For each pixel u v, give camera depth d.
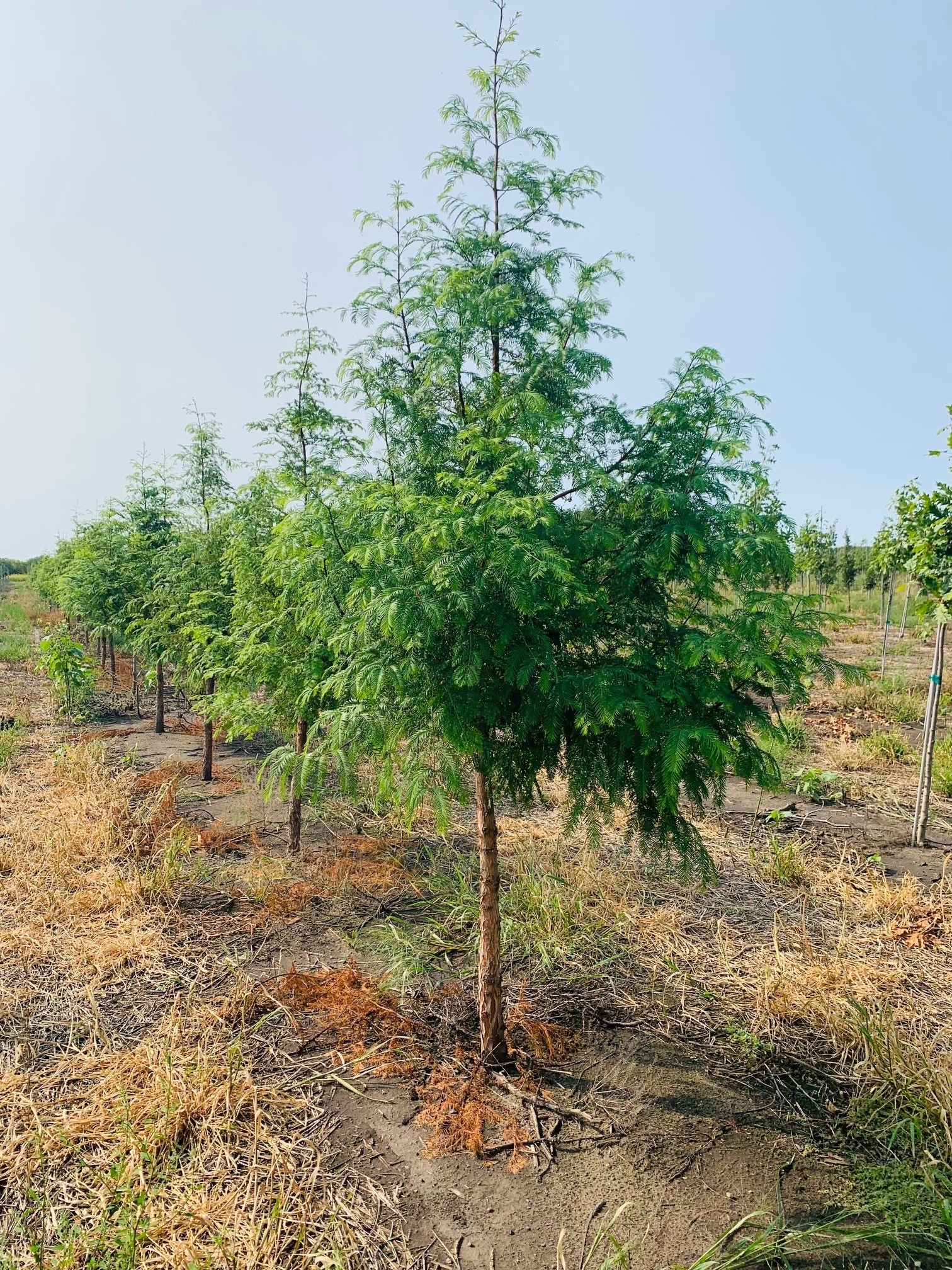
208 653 6.46
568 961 4.61
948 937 4.91
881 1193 2.93
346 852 6.29
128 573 10.45
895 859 6.38
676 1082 3.57
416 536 2.93
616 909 5.11
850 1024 3.84
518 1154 3.11
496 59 3.41
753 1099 3.46
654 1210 2.85
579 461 3.17
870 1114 3.34
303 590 4.03
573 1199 2.90
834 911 5.34
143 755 9.46
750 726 3.17
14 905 5.16
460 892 5.50
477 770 3.33
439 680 3.00
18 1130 3.14
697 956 4.66
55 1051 3.70
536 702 2.96
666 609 3.22
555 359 3.34
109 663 17.38
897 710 11.34
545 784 7.66
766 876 5.90
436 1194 2.91
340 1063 3.65
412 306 3.48
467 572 2.84
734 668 2.89
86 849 6.07
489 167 3.48
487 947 3.66
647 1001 4.21
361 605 3.12
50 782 8.07
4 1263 2.53
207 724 8.26
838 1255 2.65
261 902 5.38
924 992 4.28
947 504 6.39
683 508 2.97
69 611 13.30
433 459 3.47
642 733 2.72
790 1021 4.02
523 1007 4.12
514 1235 2.73
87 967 4.44
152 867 5.82
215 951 4.71
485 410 3.41
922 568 6.57
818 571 17.45
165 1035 3.75
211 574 7.76
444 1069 3.61
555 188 3.40
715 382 3.12
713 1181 2.98
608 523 3.18
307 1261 2.57
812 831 7.01
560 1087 3.53
